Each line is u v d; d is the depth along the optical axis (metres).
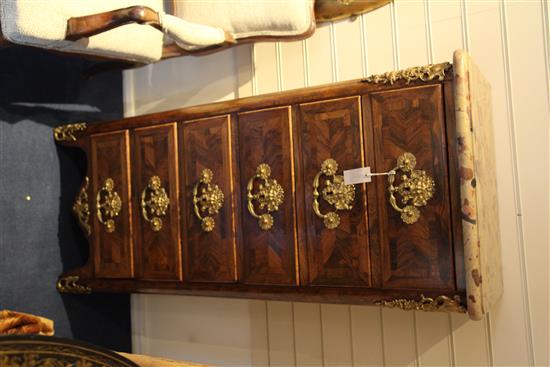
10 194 2.10
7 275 2.07
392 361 2.00
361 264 1.62
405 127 1.57
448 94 1.52
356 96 1.65
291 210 1.74
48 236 2.22
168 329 2.48
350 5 2.07
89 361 0.90
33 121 2.20
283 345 2.20
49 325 1.53
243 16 1.95
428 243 1.53
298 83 2.21
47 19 1.52
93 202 2.17
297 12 1.89
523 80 1.83
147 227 2.02
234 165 1.85
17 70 2.14
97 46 1.77
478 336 1.87
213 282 1.88
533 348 1.79
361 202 1.63
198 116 1.92
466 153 1.44
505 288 1.83
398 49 2.03
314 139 1.71
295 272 1.72
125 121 2.09
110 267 2.11
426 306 1.52
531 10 1.82
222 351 2.34
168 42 2.11
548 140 1.79
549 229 1.78
